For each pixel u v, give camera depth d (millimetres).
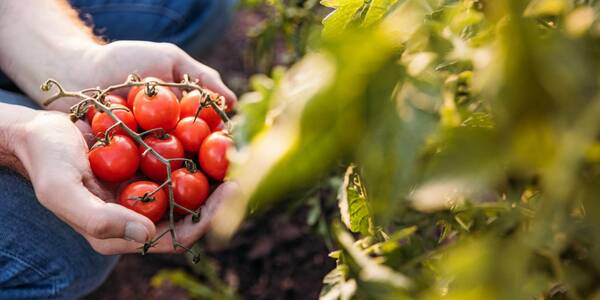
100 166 707
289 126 290
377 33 281
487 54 329
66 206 675
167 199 726
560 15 353
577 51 295
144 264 1083
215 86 812
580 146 274
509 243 338
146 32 964
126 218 667
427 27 347
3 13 836
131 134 718
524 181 405
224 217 291
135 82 737
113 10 948
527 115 289
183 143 749
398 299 482
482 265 331
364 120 290
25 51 828
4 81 894
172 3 963
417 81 304
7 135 713
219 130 787
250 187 284
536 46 277
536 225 342
